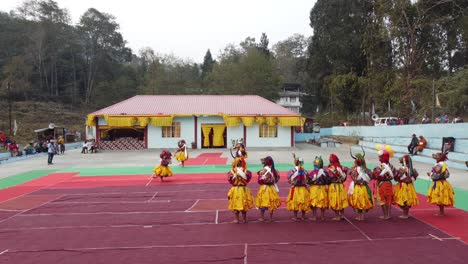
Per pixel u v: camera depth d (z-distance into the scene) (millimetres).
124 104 36969
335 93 48094
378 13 41688
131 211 10766
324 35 48969
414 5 39406
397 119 37531
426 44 41000
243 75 62312
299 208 9023
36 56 83375
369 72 44375
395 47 42031
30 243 7891
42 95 80000
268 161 9227
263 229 8641
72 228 9055
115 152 33344
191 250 7270
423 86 37688
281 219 9516
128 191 14117
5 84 72438
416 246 7258
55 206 11703
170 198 12609
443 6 39344
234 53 72562
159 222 9453
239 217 9758
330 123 56000
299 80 97438
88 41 87562
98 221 9680
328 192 9125
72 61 86625
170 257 6902
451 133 24594
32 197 13398
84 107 81562
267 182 9148
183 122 35281
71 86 86125
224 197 12641
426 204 10961
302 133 48688
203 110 36062
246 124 34719
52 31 83188
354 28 46781
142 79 78375
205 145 35375
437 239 7668
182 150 21250
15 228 9133
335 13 47812
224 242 7727
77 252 7266
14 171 21641
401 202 9156
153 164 23266
